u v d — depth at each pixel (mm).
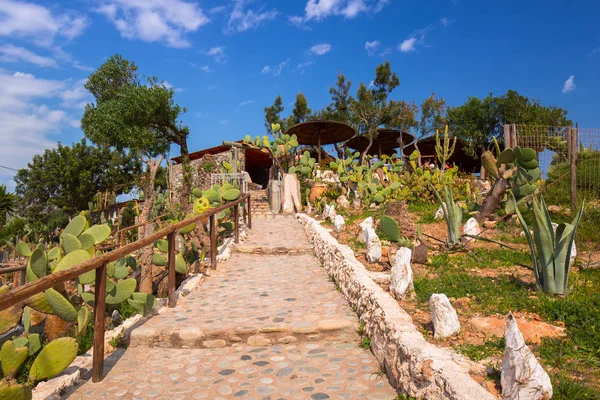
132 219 22297
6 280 9664
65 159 38750
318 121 22719
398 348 3688
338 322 5156
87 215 5867
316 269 8805
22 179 39844
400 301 5109
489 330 4008
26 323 5211
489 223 9289
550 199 11391
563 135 11188
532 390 2590
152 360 4676
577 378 3041
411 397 3275
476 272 6332
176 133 30188
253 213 18594
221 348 5016
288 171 21031
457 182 15406
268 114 40094
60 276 3367
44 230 21078
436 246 8297
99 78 32219
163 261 7508
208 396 3768
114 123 28047
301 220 15375
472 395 2600
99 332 4168
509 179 9641
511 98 30812
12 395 3254
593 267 6148
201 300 6742
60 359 3871
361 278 5844
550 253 4988
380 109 33469
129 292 5430
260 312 5902
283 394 3727
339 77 38594
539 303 4609
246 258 10133
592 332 3744
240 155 25203
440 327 3930
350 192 17422
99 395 3848
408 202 14484
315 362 4422
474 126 30625
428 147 31781
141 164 40219
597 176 11008
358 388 3758
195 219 7395
